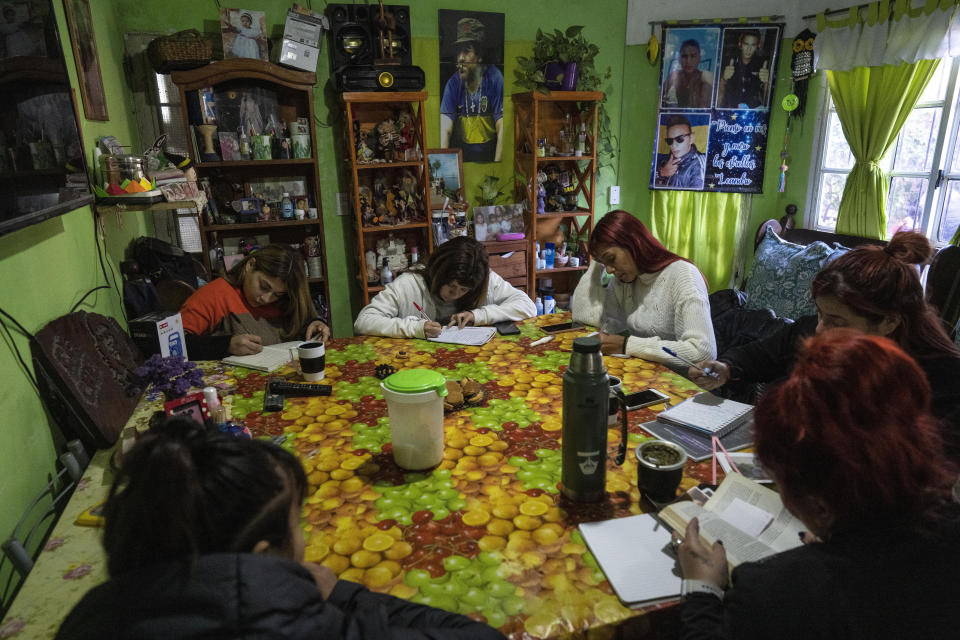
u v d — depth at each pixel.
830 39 3.89
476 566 0.97
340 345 2.16
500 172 4.39
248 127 3.54
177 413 1.32
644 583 0.91
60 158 1.77
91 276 2.23
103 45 2.92
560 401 1.62
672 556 0.98
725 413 1.49
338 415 1.57
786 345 1.85
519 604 0.88
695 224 4.68
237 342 2.02
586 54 3.99
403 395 1.19
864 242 3.78
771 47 4.21
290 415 1.57
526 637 0.82
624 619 0.85
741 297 3.59
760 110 4.35
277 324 2.36
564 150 4.30
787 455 0.72
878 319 1.31
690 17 4.32
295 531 0.66
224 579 0.53
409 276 2.46
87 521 1.11
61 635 0.54
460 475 1.25
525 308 2.47
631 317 2.32
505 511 1.12
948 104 3.46
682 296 2.10
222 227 3.50
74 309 1.96
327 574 0.83
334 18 3.60
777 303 3.70
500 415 1.54
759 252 4.02
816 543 0.73
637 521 1.07
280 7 3.60
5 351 1.40
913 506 0.69
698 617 0.78
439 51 3.99
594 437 1.09
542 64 4.01
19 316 1.51
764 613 0.68
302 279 2.27
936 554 0.67
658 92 4.45
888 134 3.64
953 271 2.47
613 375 1.82
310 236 3.93
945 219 3.57
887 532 0.69
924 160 3.67
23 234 1.61
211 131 3.36
